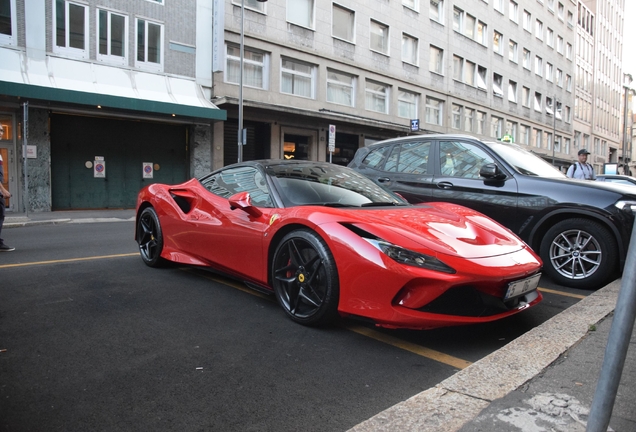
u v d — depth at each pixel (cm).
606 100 5634
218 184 445
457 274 275
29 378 241
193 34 1634
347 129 2222
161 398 223
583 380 225
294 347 291
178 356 273
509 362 248
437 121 2798
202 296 399
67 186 1424
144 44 1525
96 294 398
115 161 1516
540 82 3931
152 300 385
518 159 524
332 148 1448
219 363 264
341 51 2183
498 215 490
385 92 2442
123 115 1443
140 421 202
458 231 324
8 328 313
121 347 284
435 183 544
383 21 2377
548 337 285
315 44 2070
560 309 378
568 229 450
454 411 199
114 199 1519
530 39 3725
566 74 4438
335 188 395
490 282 284
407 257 280
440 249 287
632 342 282
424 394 217
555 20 4138
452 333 322
